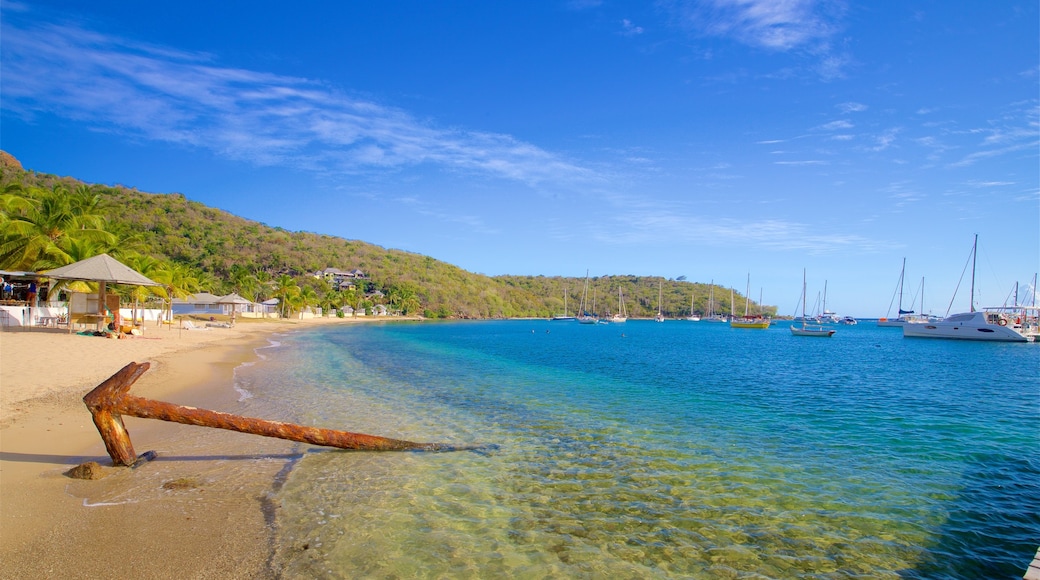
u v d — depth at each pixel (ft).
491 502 27.20
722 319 580.30
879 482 31.63
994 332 207.41
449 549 21.81
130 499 25.30
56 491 25.70
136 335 117.39
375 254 626.23
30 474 27.55
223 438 37.29
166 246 374.22
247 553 20.61
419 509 25.94
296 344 143.54
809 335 260.42
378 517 24.75
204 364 80.94
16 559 19.15
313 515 24.67
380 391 62.08
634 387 70.54
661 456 36.19
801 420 49.55
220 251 415.23
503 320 616.80
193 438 36.94
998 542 23.91
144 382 60.54
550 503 27.30
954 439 42.68
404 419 46.26
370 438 34.81
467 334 250.16
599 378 80.64
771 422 48.29
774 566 21.35
